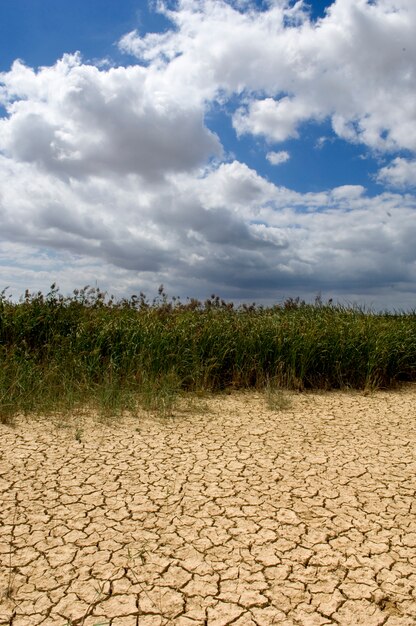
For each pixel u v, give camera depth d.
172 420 5.18
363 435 4.82
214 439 4.60
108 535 2.88
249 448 4.37
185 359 6.70
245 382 6.88
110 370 6.23
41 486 3.50
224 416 5.41
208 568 2.57
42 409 5.24
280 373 6.95
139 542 2.81
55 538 2.83
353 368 7.29
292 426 5.09
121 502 3.29
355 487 3.58
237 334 7.23
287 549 2.76
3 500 3.27
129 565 2.59
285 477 3.74
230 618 2.21
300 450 4.34
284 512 3.19
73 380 6.01
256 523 3.04
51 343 6.94
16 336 6.94
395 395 6.79
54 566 2.57
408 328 8.36
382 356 7.28
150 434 4.70
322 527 3.01
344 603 2.32
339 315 9.28
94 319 7.43
